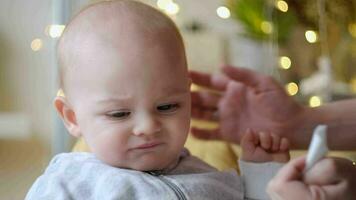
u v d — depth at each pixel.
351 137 1.14
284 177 0.59
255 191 0.95
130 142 0.82
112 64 0.81
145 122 0.81
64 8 1.88
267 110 1.25
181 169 0.91
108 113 0.81
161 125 0.82
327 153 0.61
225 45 2.55
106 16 0.86
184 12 2.57
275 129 1.22
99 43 0.83
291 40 2.34
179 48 0.86
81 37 0.85
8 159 2.11
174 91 0.83
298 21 2.32
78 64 0.84
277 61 2.33
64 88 0.89
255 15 2.44
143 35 0.83
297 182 0.59
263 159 0.97
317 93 2.08
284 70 2.29
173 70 0.83
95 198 0.82
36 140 2.21
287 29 2.34
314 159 0.59
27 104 2.27
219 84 1.32
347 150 1.14
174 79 0.83
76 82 0.85
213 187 0.88
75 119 0.89
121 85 0.80
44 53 2.24
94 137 0.83
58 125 1.84
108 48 0.82
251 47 2.50
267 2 2.40
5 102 2.29
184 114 0.85
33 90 2.27
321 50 2.25
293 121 1.21
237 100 1.29
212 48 2.52
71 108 0.88
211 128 1.34
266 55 2.44
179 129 0.84
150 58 0.81
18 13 2.26
